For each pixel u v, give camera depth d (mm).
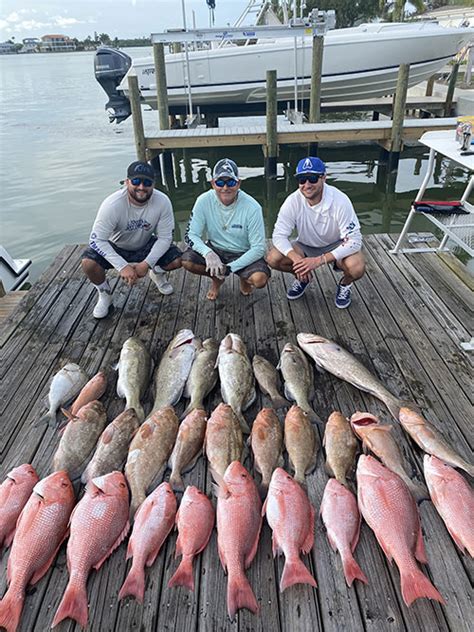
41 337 3385
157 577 1840
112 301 3832
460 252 5773
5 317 3822
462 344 3172
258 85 10445
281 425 2518
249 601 1678
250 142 8500
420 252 4504
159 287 3893
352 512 1984
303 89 10562
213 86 10492
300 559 1871
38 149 11797
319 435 2504
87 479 2193
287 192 9016
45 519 1918
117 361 3125
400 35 9859
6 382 2928
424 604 1729
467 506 1979
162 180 9953
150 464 2230
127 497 2053
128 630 1666
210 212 3480
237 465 2121
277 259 3629
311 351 3020
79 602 1690
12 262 4918
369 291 3891
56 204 8070
